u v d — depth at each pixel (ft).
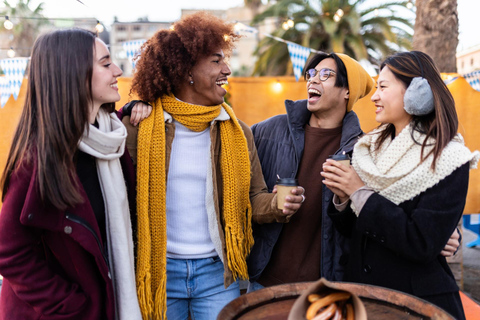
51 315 4.83
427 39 15.93
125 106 6.54
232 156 6.65
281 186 6.10
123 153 5.58
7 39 52.44
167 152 6.38
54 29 5.09
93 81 5.09
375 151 5.82
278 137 7.50
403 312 4.25
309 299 3.80
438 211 5.01
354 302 3.69
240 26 14.66
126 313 5.26
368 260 5.63
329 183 5.72
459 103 14.11
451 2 15.65
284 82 15.30
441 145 5.09
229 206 6.55
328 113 7.29
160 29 6.51
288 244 7.10
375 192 5.44
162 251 6.08
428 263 5.34
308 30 43.42
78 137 4.89
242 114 15.34
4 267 4.73
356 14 41.34
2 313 5.01
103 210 5.36
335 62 7.11
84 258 5.02
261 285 7.39
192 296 6.64
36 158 4.75
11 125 14.43
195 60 6.26
